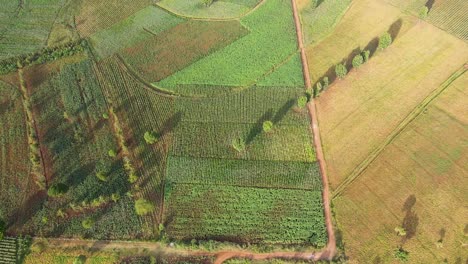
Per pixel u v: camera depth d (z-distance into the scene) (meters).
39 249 42.09
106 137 53.09
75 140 52.94
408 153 49.53
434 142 50.47
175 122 54.38
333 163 49.25
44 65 63.53
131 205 46.06
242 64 62.16
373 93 56.56
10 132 54.22
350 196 45.94
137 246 42.75
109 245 42.94
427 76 57.97
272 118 54.34
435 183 46.56
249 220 44.44
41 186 47.84
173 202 46.16
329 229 43.62
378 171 48.03
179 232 43.62
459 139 50.56
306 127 53.12
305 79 59.56
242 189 47.16
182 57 63.81
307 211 44.94
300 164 49.34
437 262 40.50
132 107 56.56
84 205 46.00
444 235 42.25
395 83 57.56
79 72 62.03
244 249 42.09
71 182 48.47
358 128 52.56
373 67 60.09
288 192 46.69
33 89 59.62
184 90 58.62
